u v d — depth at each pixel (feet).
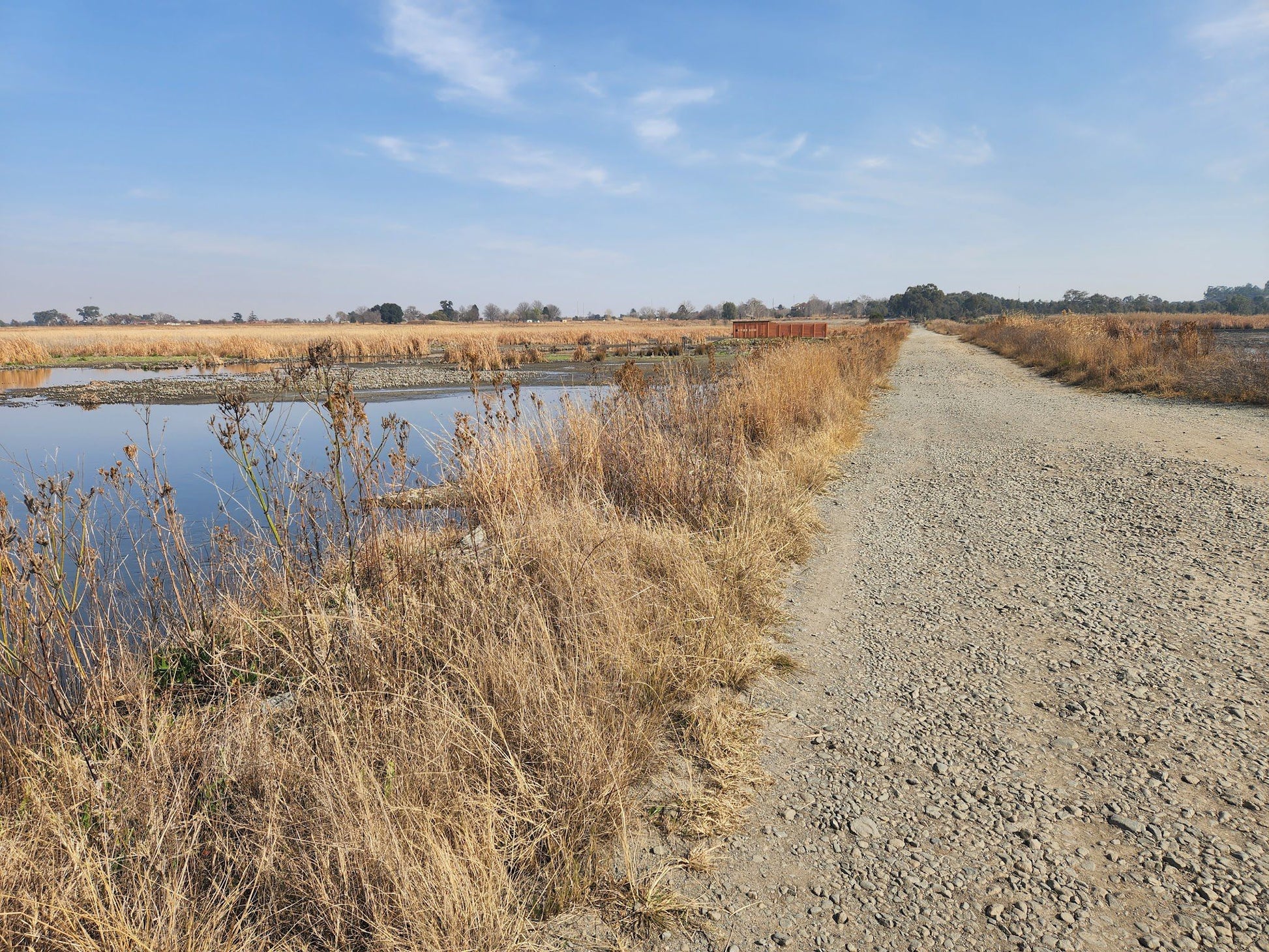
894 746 11.71
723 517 21.15
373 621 12.57
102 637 12.36
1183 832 9.46
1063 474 31.91
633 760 10.63
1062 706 12.75
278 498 15.47
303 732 10.19
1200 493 27.30
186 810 8.84
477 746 9.89
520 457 20.02
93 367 144.25
